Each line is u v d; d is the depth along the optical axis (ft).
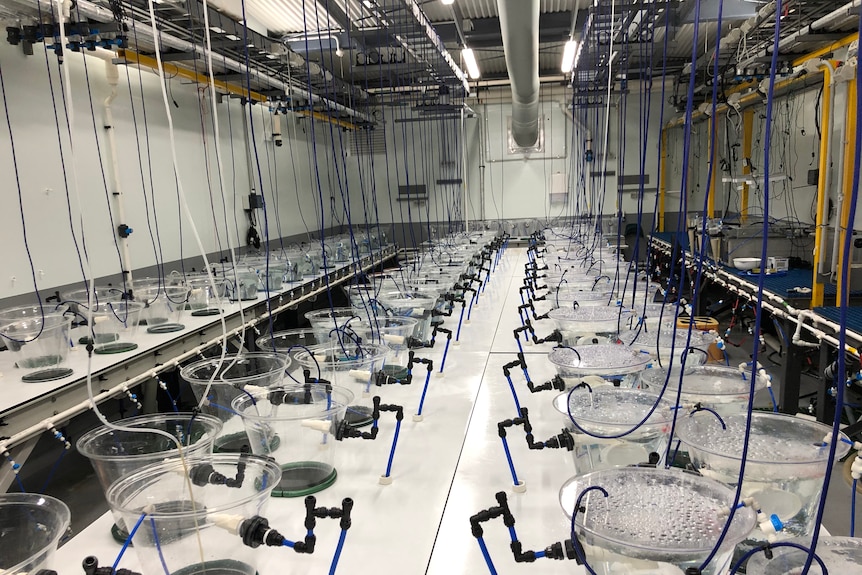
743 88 17.54
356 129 23.62
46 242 11.12
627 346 5.93
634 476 3.47
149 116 14.15
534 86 17.72
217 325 10.23
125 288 11.43
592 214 23.82
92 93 12.32
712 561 2.74
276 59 14.79
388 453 5.35
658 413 4.18
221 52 12.98
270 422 4.63
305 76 16.28
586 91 20.02
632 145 26.16
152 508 3.40
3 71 10.22
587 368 5.16
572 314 7.36
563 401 4.60
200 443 3.99
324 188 26.03
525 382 7.17
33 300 10.76
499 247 20.26
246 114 18.98
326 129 26.16
